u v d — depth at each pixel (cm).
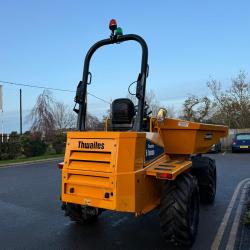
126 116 568
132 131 534
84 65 609
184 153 647
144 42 560
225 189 1059
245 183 1168
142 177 523
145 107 584
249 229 649
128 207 503
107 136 519
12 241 594
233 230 646
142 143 525
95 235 621
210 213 772
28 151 2530
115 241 591
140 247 562
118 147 509
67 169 554
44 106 3152
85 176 538
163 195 551
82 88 602
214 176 884
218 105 4103
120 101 575
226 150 2947
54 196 965
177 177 574
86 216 650
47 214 767
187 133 634
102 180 520
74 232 638
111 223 691
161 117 596
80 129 592
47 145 2805
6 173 1530
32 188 1100
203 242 584
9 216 753
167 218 543
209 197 862
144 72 555
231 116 4000
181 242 551
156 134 601
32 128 3117
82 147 543
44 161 2180
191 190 558
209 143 740
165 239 564
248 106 3984
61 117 3562
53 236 618
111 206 508
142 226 672
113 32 582
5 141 2412
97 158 526
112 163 510
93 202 525
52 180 1273
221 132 789
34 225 684
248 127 3941
